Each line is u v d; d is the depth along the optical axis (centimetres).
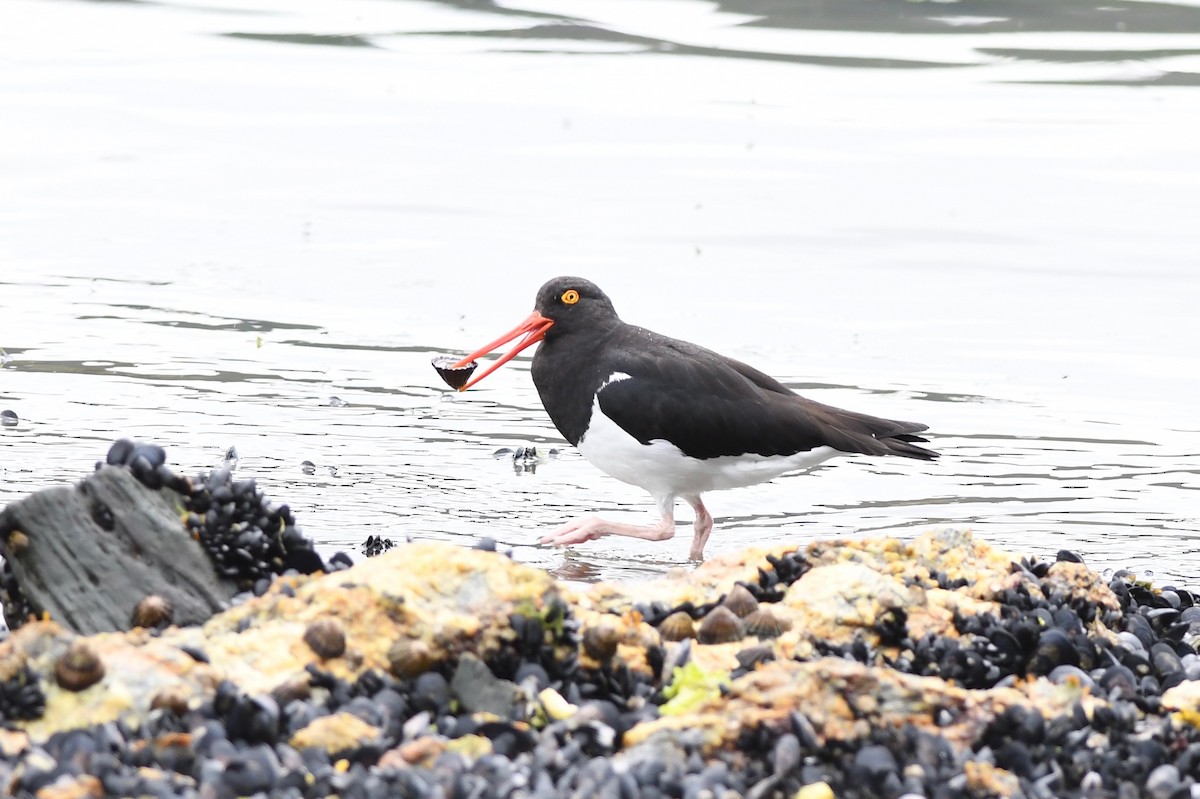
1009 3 3294
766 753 689
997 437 1510
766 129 2664
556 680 773
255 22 3216
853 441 1229
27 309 1778
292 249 2080
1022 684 805
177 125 2628
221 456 1331
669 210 2294
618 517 1286
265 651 736
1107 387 1666
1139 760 716
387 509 1236
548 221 2239
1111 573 1124
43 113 2644
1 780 609
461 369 1288
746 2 3269
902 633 842
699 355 1255
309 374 1605
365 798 620
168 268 1983
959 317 1898
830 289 1998
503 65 2984
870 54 3080
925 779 680
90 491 848
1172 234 2233
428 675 739
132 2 3325
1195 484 1388
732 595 859
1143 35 3177
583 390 1266
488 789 624
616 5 3309
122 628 811
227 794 612
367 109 2731
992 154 2573
